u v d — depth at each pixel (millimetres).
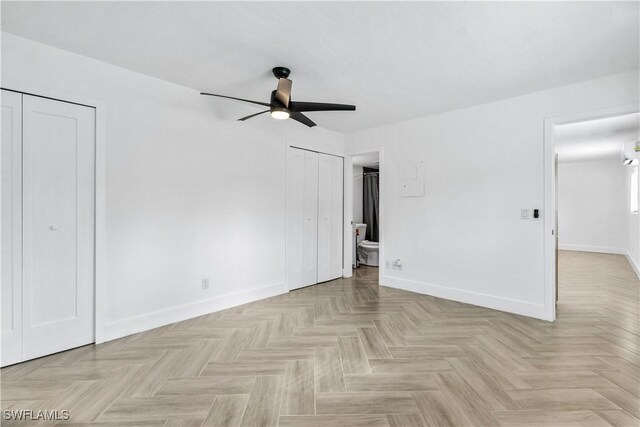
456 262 3586
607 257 6582
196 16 1870
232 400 1738
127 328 2604
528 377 1965
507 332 2670
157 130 2770
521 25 1931
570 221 7746
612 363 2135
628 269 5336
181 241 2939
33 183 2182
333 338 2559
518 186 3125
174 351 2322
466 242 3500
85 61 2379
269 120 3695
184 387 1860
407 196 4016
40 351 2217
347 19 1884
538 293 3002
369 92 3057
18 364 2123
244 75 2691
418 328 2768
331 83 2840
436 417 1600
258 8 1785
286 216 3912
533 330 2713
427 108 3521
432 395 1783
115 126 2529
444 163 3668
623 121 3992
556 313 3139
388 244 4250
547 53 2281
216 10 1807
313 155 4336
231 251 3344
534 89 2949
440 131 3701
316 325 2840
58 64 2260
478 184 3400
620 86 2596
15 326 2125
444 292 3686
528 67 2506
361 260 6070
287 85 2412
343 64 2471
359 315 3105
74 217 2354
